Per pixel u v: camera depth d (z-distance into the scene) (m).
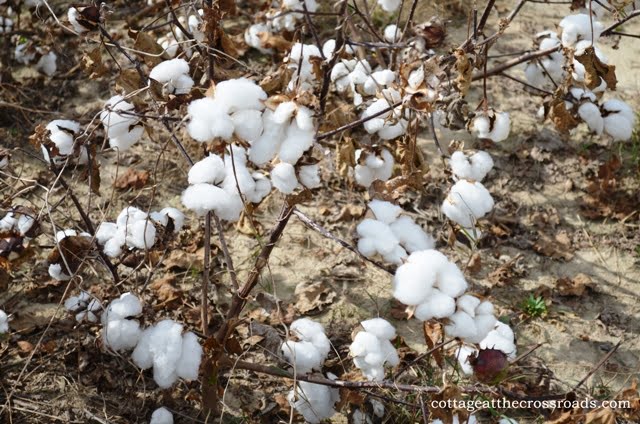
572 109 3.93
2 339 3.23
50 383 3.28
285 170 2.47
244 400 3.29
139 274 3.73
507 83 4.97
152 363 2.73
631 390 2.71
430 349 2.91
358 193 4.23
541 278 3.93
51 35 4.26
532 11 5.51
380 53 4.17
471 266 3.91
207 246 3.05
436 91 2.73
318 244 4.02
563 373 3.51
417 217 4.15
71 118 4.48
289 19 4.24
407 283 2.48
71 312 3.19
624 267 4.01
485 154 3.19
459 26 5.27
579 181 4.43
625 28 5.45
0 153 3.24
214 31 2.88
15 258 3.05
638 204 4.29
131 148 4.41
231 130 2.35
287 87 2.71
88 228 3.08
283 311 3.66
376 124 3.11
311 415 3.00
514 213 4.24
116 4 5.30
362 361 2.85
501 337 3.12
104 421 3.11
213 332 3.51
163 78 2.78
